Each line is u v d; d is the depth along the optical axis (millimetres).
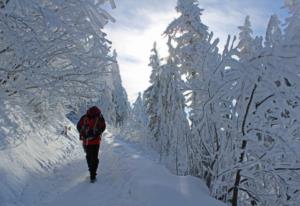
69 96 7367
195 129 7438
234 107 6902
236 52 6922
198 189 6660
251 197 7090
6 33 5891
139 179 6934
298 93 6543
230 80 6844
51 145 10344
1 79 6562
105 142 19859
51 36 6164
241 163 6527
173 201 5852
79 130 8070
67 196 6484
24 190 5973
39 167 7758
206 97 7301
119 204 6059
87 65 6723
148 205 5695
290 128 6578
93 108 8156
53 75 6637
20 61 6344
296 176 6723
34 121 9633
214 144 7277
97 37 6238
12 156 6750
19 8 5512
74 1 5875
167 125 19750
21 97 6945
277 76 6559
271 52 6500
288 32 6555
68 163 9742
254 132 6734
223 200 6953
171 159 9438
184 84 7363
